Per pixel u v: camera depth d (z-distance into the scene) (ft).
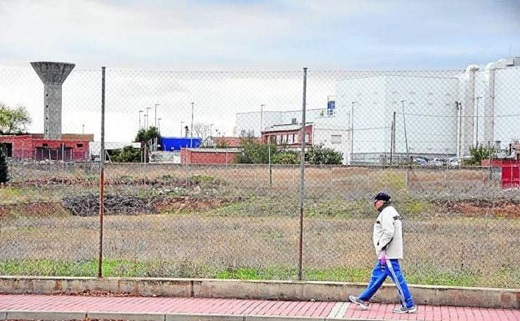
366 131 197.26
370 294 49.70
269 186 133.90
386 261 48.65
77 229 101.04
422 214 121.39
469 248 81.05
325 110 204.03
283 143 168.76
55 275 58.49
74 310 48.98
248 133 158.10
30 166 169.48
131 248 78.59
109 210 134.10
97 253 73.61
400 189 128.98
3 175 157.79
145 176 155.12
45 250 76.64
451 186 138.41
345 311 49.24
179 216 122.42
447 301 51.57
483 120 190.08
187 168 143.84
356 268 65.00
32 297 54.19
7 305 50.88
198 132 153.79
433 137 195.52
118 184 154.40
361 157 193.88
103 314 48.21
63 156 198.39
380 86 192.24
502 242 87.92
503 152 180.55
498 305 50.88
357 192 128.47
